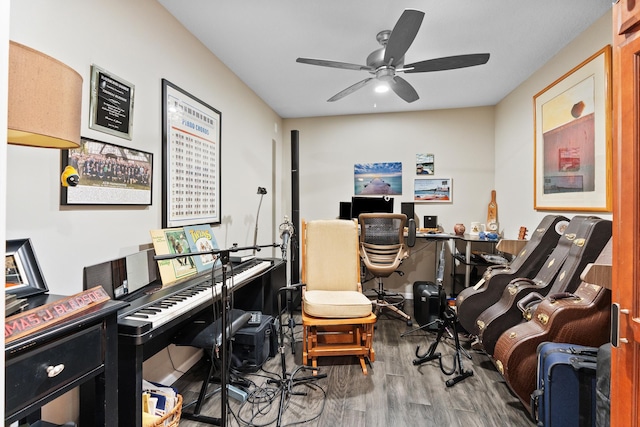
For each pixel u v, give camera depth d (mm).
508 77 2996
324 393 1953
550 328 1664
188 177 2191
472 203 3943
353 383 2068
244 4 1907
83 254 1424
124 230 1664
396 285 4137
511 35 2246
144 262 1728
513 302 2057
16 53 750
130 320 1226
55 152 1294
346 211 4016
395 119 4160
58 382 854
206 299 1590
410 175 4113
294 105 3859
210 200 2475
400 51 1892
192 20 2082
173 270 1855
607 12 1975
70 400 1348
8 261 1072
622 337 817
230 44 2391
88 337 948
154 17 1866
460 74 2926
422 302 3059
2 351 595
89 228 1457
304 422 1686
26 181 1190
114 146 1580
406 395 1935
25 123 767
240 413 1766
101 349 995
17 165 1162
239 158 3037
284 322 3123
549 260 2164
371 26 2137
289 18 2049
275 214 4152
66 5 1331
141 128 1772
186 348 2225
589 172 2150
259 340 2229
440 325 2359
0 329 593
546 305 1745
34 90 786
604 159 2010
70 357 889
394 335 2893
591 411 1400
